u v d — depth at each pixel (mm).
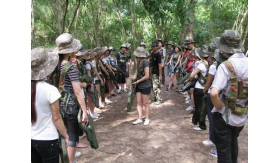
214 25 17953
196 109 4109
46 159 1878
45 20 12266
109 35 21234
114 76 6484
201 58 3918
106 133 4168
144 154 3334
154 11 7934
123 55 7742
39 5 10070
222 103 2178
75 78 2428
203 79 3895
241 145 3564
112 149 3504
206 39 18969
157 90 5996
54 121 1872
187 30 10312
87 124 2566
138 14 15469
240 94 2102
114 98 6949
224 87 2160
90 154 3352
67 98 2459
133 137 3953
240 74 2084
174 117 5020
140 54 4277
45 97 1783
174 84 8984
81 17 15242
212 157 3244
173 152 3389
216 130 2314
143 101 4559
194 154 3326
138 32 19734
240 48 2197
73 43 2508
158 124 4582
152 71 5980
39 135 1821
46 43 14617
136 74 4504
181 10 8172
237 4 9562
